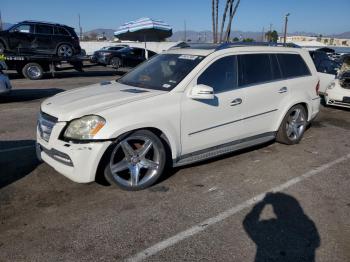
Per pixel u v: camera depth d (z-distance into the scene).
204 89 4.09
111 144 3.75
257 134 5.23
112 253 2.93
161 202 3.80
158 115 3.97
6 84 9.45
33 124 7.11
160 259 2.87
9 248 2.96
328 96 9.37
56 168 3.88
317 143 6.12
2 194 3.93
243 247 3.04
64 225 3.32
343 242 3.14
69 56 16.75
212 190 4.11
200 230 3.28
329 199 3.96
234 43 5.10
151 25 17.48
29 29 15.60
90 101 3.99
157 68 4.87
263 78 5.21
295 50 5.88
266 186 4.27
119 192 4.01
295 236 3.22
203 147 4.51
